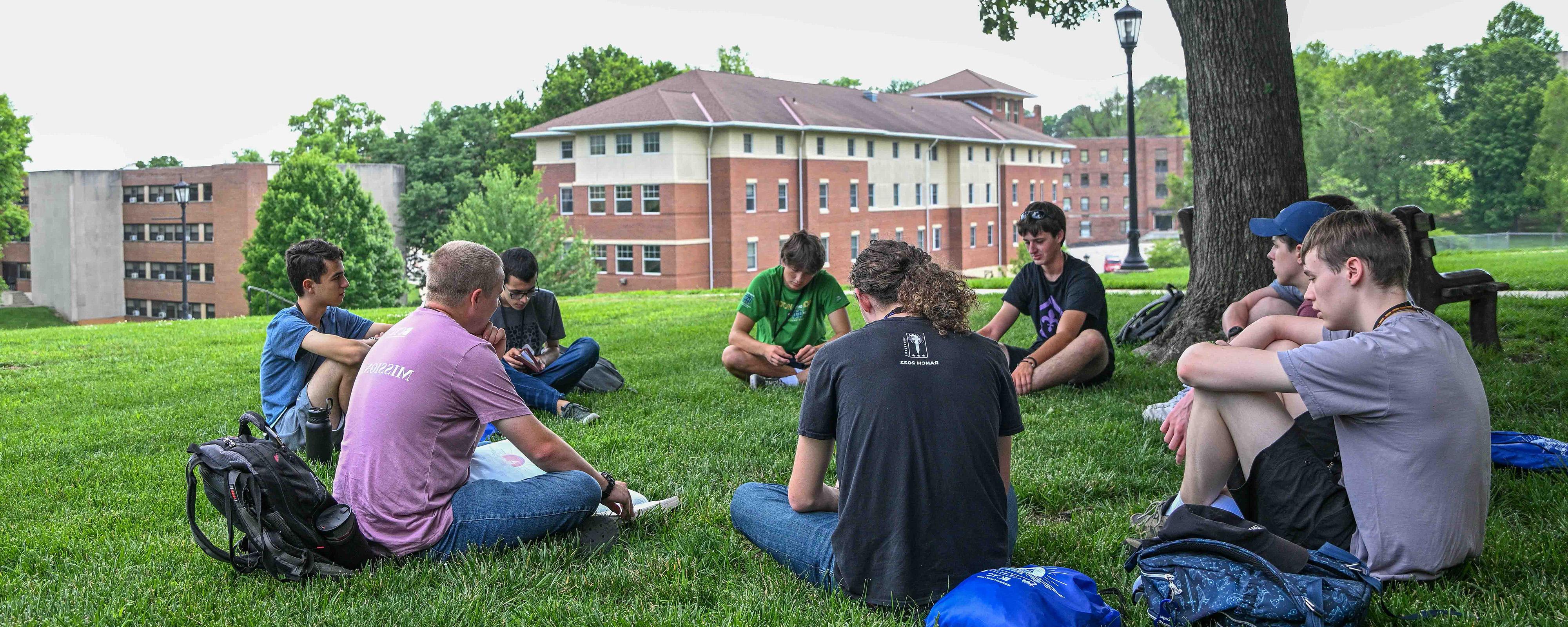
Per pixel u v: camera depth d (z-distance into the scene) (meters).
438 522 3.62
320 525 3.37
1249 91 8.16
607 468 5.11
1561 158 70.88
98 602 3.36
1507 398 6.14
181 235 60.62
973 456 3.07
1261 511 3.43
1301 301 5.62
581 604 3.27
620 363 8.98
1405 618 2.94
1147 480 4.65
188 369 9.52
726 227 46.69
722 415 6.40
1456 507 3.10
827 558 3.38
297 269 5.47
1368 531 3.18
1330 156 76.31
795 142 50.25
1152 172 107.38
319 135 74.06
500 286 3.84
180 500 4.73
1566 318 9.46
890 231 57.69
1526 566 3.38
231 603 3.31
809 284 7.29
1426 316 3.13
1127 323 9.49
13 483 5.14
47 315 63.47
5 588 3.56
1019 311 7.08
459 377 3.59
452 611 3.18
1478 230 76.62
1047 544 3.84
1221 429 3.51
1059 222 6.68
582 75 66.38
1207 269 8.41
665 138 44.97
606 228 47.28
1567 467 4.33
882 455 3.07
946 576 3.07
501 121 68.12
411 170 65.00
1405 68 77.81
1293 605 2.74
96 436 6.32
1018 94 78.94
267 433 3.45
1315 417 3.16
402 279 51.09
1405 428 3.07
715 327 12.52
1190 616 2.82
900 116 60.34
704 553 3.80
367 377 3.65
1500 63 82.00
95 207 62.78
